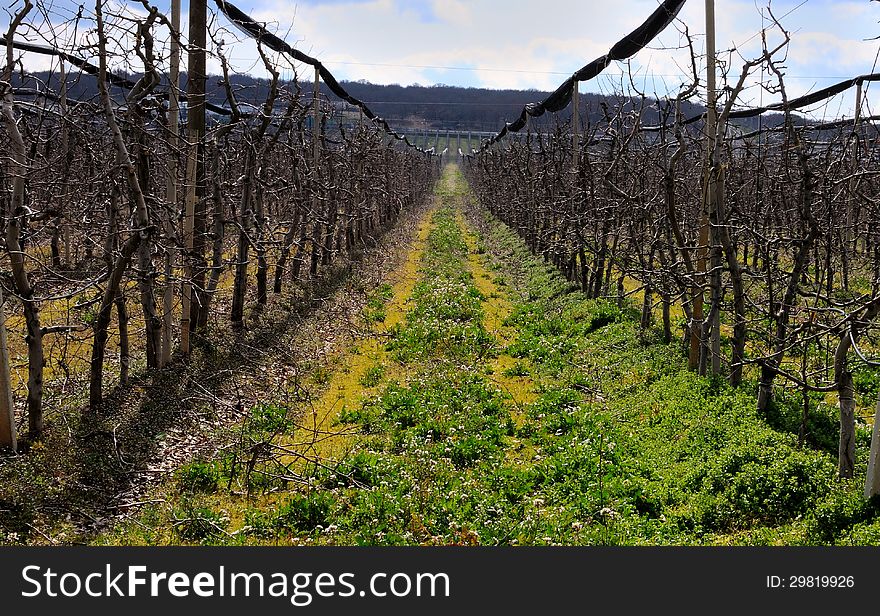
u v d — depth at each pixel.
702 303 13.76
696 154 17.81
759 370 13.71
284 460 11.11
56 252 20.98
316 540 8.76
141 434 11.23
